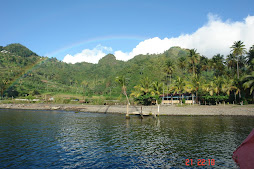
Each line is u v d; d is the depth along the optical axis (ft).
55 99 315.78
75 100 327.26
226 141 72.54
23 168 46.50
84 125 115.34
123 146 67.05
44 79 545.44
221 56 321.52
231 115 157.79
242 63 273.95
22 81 428.15
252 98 205.26
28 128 104.06
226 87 215.10
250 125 108.27
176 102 253.65
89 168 46.80
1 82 353.92
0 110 234.17
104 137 81.76
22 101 315.78
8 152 59.52
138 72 483.92
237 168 46.68
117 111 198.80
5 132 92.02
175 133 88.79
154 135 85.10
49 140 76.13
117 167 47.47
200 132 90.17
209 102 224.33
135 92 263.29
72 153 58.95
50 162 50.83
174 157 55.01
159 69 464.65
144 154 57.98
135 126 110.73
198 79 241.14
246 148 16.20
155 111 177.99
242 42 240.53
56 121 134.00
